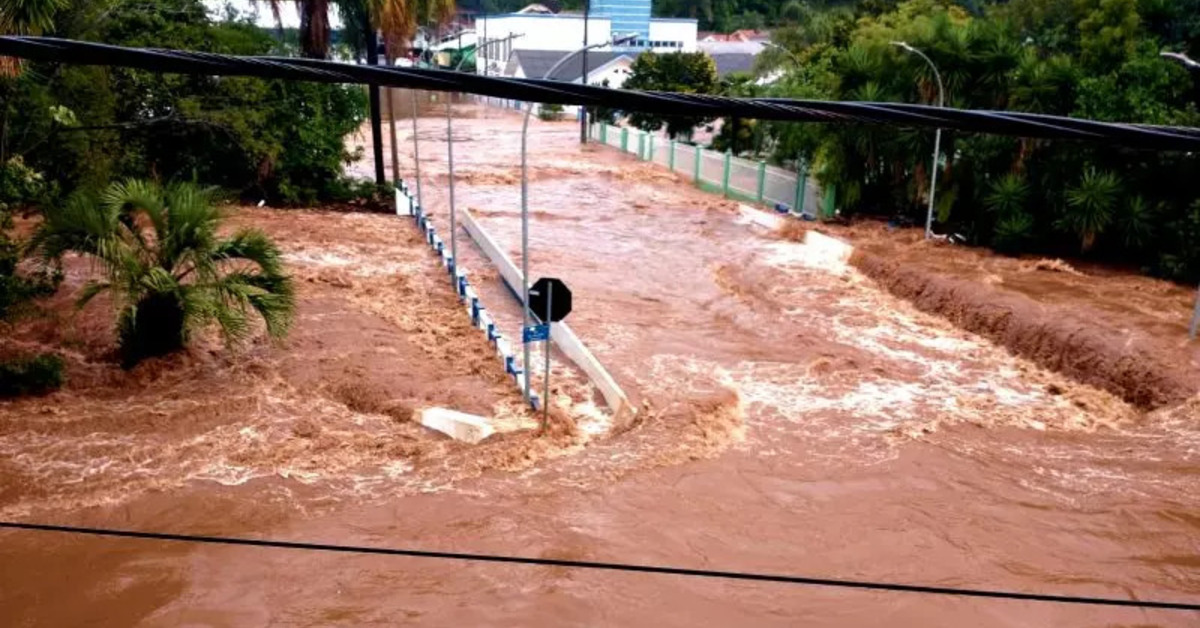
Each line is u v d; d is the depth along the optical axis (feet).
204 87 81.66
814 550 32.37
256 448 38.86
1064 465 39.65
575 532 32.86
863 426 43.47
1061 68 73.00
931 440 41.98
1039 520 34.86
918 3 113.91
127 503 34.30
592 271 71.46
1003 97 77.66
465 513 34.09
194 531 32.65
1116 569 31.65
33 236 43.68
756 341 55.83
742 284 68.80
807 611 28.71
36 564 30.48
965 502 36.19
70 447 38.34
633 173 124.57
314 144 91.30
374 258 72.54
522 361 50.93
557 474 37.40
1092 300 60.03
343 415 42.86
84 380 44.34
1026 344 54.60
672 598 29.17
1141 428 44.06
